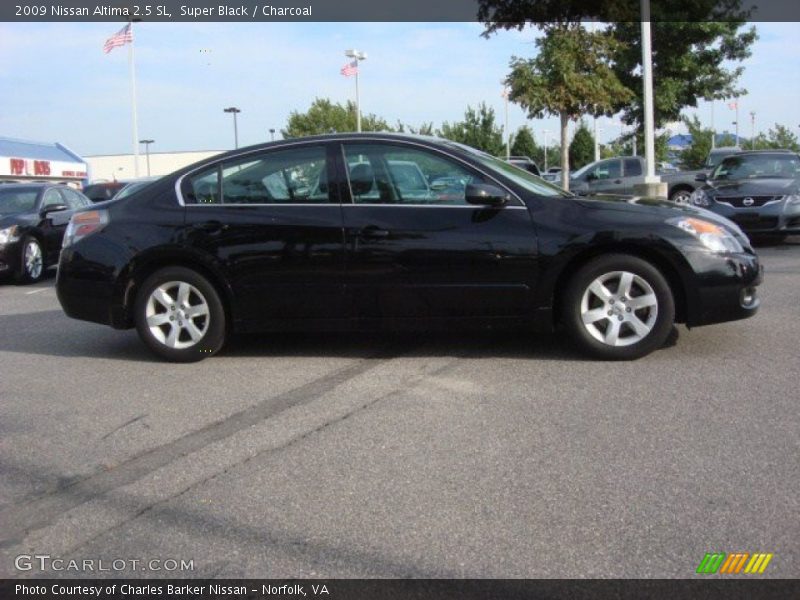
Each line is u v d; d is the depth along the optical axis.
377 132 5.96
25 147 37.66
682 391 4.91
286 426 4.57
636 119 22.19
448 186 5.69
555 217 5.52
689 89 21.98
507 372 5.49
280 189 5.89
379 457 4.04
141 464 4.09
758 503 3.38
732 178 13.50
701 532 3.15
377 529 3.28
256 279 5.84
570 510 3.38
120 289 6.08
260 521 3.39
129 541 3.27
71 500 3.69
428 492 3.60
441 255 5.58
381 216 5.67
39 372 6.06
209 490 3.73
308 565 3.02
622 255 5.48
